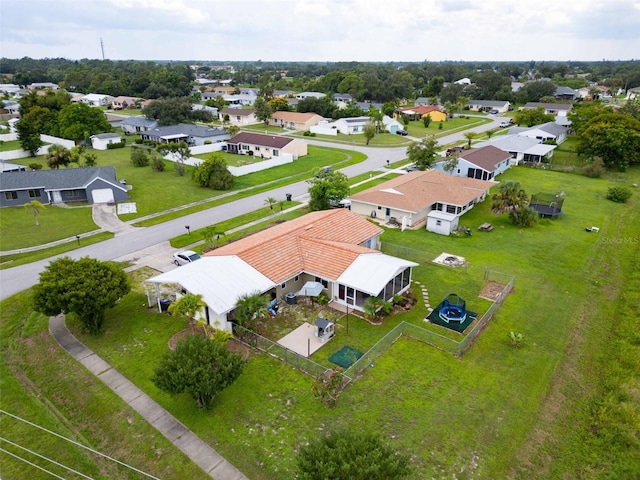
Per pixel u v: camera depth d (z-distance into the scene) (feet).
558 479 60.75
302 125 374.22
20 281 115.34
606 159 237.66
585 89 611.47
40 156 286.05
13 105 482.69
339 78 592.19
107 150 301.43
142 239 143.43
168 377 66.49
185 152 245.65
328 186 159.02
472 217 162.30
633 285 114.11
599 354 87.92
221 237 142.92
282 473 60.13
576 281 115.14
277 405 72.33
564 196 187.73
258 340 87.15
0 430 68.28
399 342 88.89
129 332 93.15
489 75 570.05
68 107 317.01
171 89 543.39
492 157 217.77
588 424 70.59
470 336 89.04
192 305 82.33
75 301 83.46
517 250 133.18
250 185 208.23
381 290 93.76
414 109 440.86
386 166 240.53
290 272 102.17
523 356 85.20
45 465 62.34
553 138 288.51
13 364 84.84
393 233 146.82
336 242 116.06
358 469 47.70
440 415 70.03
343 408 71.31
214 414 70.64
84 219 163.53
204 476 60.08
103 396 75.10
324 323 87.81
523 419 70.13
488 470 61.16
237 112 412.98
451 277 116.16
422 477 59.36
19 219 164.14
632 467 62.85
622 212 169.17
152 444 65.46
